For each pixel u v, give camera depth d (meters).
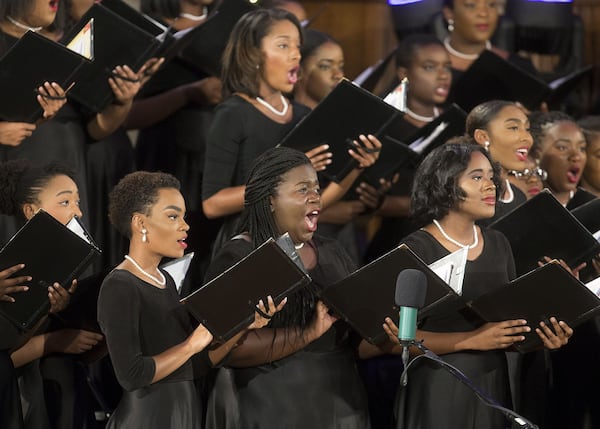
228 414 15.73
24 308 15.23
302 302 15.58
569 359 18.77
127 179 15.38
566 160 20.42
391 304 15.16
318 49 21.22
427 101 22.27
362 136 17.72
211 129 18.44
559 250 16.98
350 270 16.19
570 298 15.52
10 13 17.97
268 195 15.59
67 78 17.09
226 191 18.14
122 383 14.54
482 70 21.44
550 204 16.70
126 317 14.65
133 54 18.19
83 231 15.44
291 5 22.67
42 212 14.69
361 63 29.28
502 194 18.16
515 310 15.75
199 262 19.97
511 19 26.73
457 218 16.45
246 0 20.11
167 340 15.00
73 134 18.62
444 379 16.06
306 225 15.62
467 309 16.27
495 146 18.61
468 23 24.11
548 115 20.69
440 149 16.62
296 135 17.53
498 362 16.34
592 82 27.17
